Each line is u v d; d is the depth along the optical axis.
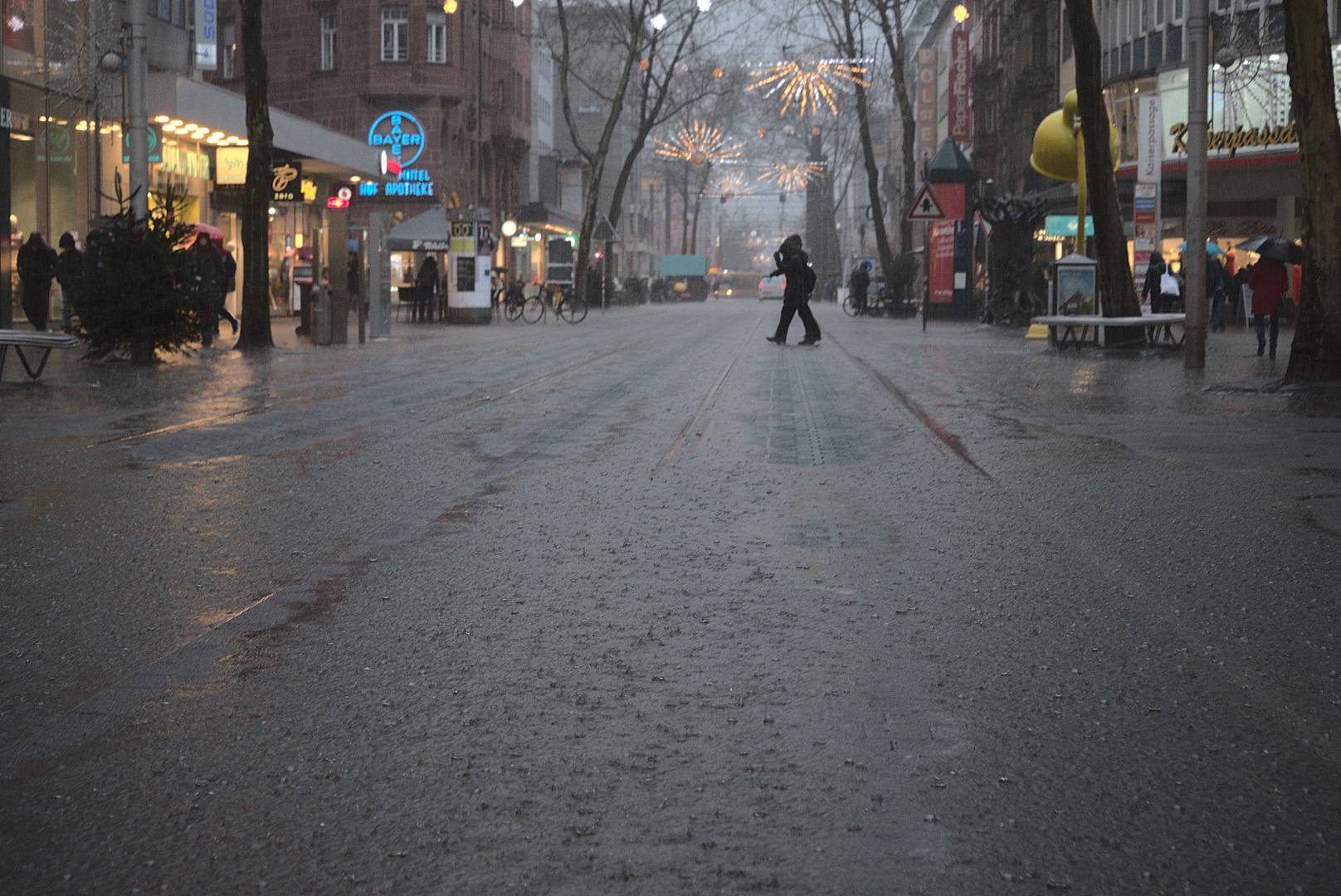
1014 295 38.47
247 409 13.75
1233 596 5.88
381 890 3.03
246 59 24.34
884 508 8.12
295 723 4.18
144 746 3.97
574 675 4.70
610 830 3.37
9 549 6.82
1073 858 3.21
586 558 6.64
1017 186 62.75
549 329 36.81
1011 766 3.82
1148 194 30.58
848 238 132.25
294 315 44.31
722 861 3.18
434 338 30.30
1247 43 30.58
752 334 33.72
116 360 20.97
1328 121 15.33
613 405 14.40
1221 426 12.43
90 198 29.81
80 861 3.18
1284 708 4.36
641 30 56.53
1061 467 9.84
